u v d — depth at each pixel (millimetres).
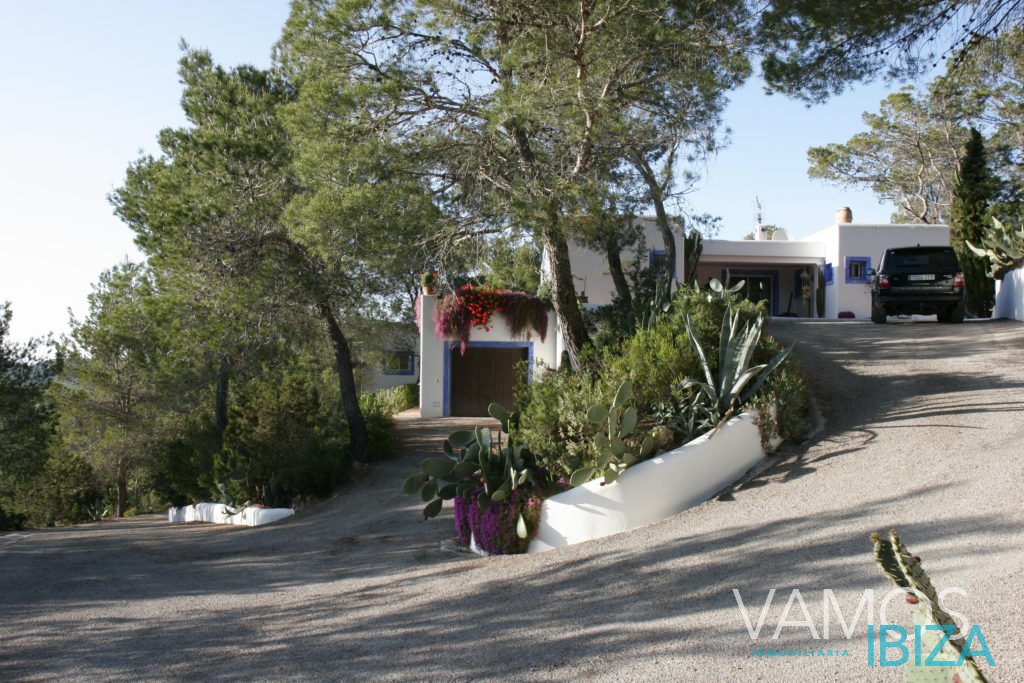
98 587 10070
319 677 5668
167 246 17500
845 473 8508
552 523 9047
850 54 11797
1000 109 32938
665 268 19656
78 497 32406
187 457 20781
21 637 7562
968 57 11258
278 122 16750
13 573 11461
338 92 13445
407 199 13180
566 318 14430
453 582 8172
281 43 14594
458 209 14062
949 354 13789
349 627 7055
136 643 7113
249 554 12055
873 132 40188
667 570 6898
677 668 4824
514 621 6449
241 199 16812
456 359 22844
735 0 12461
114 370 28734
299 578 9789
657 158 15859
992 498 6734
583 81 13047
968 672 3051
